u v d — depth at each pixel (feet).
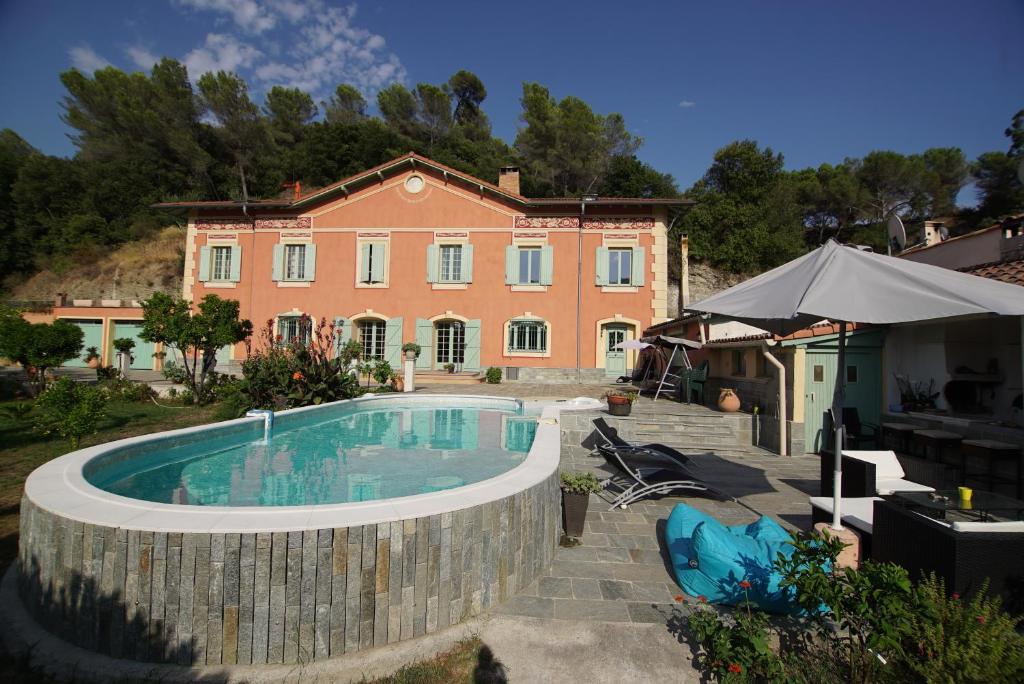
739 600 10.71
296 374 35.24
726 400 33.96
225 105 130.93
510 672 8.86
